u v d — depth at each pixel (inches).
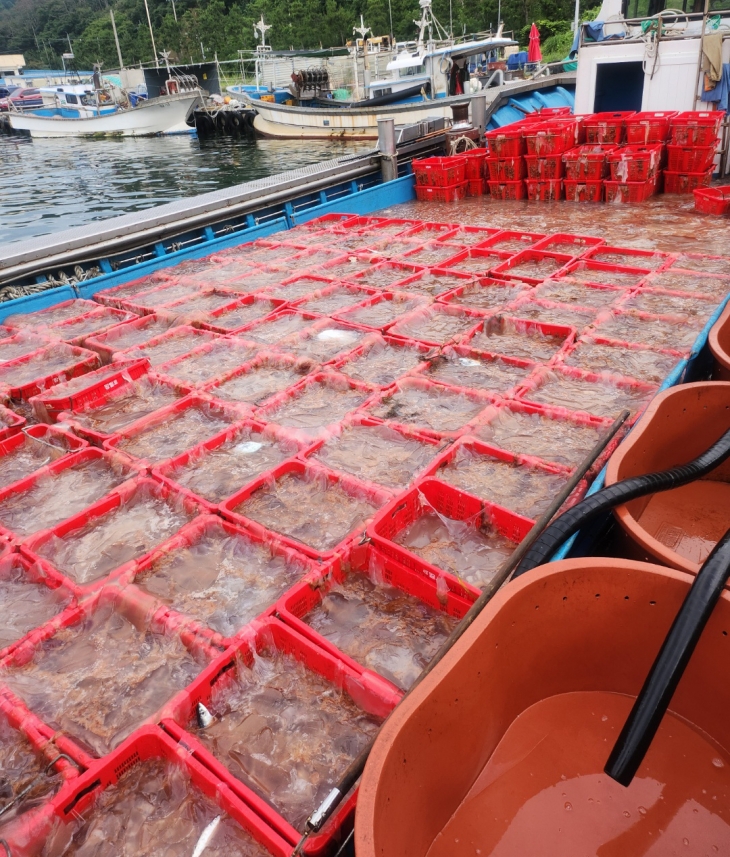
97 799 78.9
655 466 123.7
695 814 72.2
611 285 216.5
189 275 264.2
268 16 2866.6
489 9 2310.5
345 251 284.8
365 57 1381.6
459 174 374.6
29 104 2080.5
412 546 117.8
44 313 238.8
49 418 167.5
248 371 182.4
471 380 169.3
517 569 90.2
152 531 125.0
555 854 69.7
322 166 366.6
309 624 103.3
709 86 355.9
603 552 110.5
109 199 802.2
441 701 66.8
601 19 439.2
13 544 119.3
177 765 80.0
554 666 83.7
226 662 91.2
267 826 71.0
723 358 140.3
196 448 144.5
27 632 104.3
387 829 58.6
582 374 162.2
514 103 515.2
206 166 985.5
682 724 80.6
